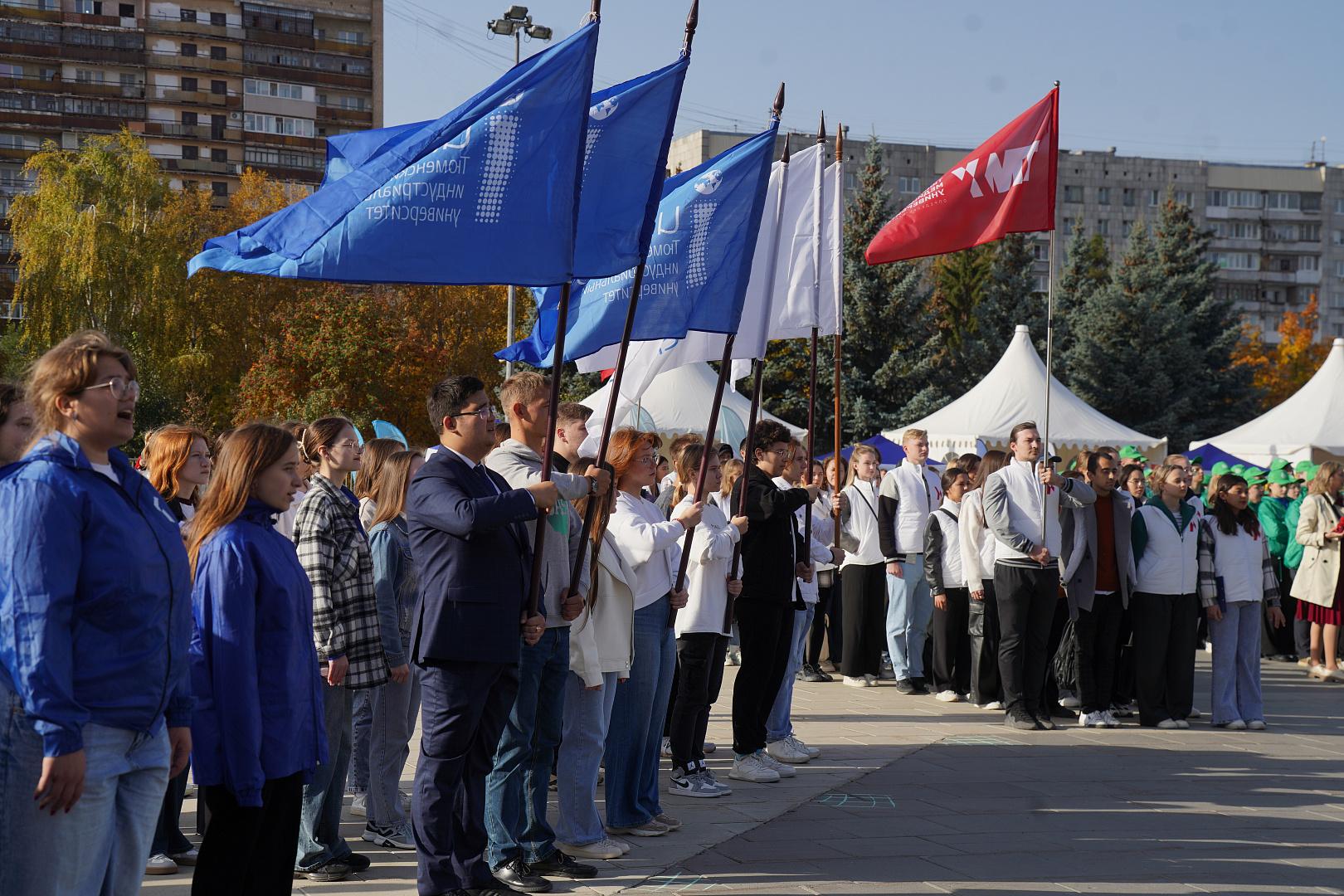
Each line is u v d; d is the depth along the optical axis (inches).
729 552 251.8
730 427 629.0
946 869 204.1
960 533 381.7
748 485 269.1
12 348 1689.2
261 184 2208.4
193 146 2923.2
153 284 1723.7
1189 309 1546.5
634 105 207.0
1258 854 221.5
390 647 211.3
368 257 181.5
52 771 113.2
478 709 175.3
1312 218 3452.3
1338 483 484.7
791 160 310.7
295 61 3014.3
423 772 174.9
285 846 153.3
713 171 250.8
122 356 125.4
